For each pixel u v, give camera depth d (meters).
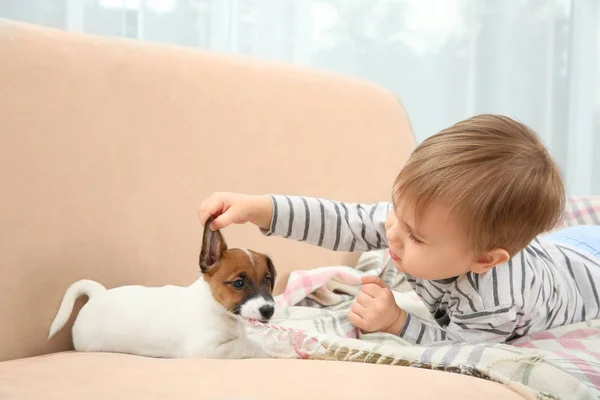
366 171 1.87
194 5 2.09
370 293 1.28
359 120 1.89
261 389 0.82
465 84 2.69
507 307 1.22
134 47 1.46
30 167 1.23
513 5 2.78
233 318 1.21
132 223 1.38
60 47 1.33
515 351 1.03
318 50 2.43
